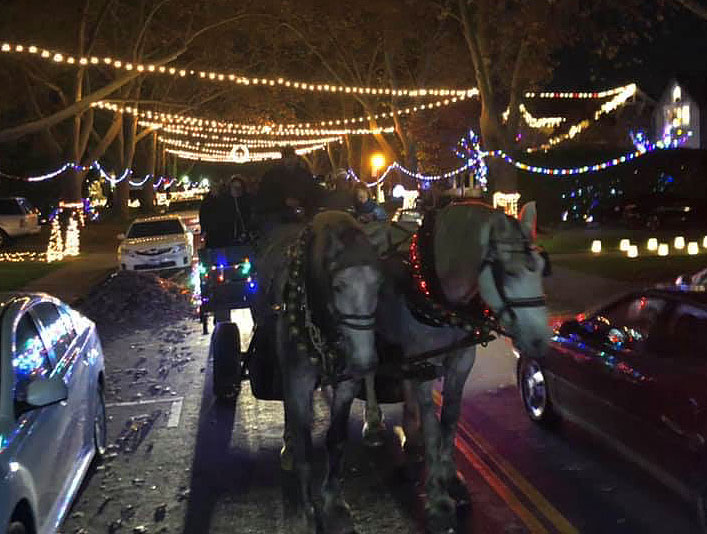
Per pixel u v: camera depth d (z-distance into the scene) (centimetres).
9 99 4178
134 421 939
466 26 3036
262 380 757
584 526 616
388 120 5781
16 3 2752
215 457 806
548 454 780
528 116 5778
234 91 5516
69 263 2955
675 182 4041
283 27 4197
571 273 2156
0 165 5259
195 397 1043
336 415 613
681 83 6262
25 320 629
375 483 723
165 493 714
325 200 772
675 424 607
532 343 536
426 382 630
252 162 11675
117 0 3703
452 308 605
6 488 466
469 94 3891
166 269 2617
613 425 704
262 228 762
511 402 970
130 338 1494
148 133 6100
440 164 5553
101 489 727
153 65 2630
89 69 4153
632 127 6359
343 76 4747
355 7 3794
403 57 4462
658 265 2234
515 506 657
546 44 2806
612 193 4081
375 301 536
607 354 723
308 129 6169
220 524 645
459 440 829
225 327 992
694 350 658
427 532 618
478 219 571
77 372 696
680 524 616
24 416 538
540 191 4134
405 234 721
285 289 603
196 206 6128
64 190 4166
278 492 709
